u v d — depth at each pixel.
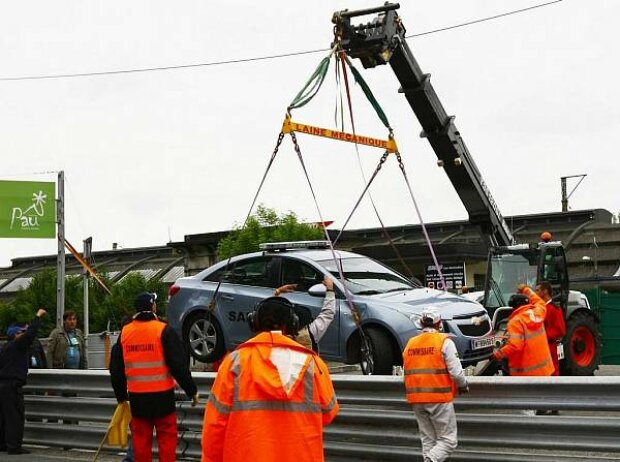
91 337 21.30
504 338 11.20
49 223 16.20
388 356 10.13
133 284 42.41
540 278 14.89
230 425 4.54
